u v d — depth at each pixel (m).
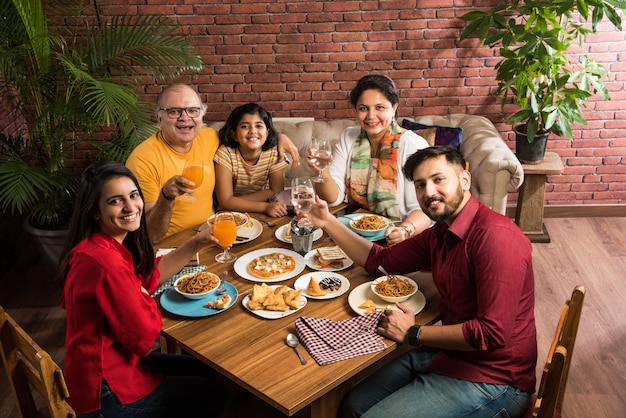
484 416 2.07
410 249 2.36
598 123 4.54
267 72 4.54
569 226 4.62
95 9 4.34
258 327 2.15
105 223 1.96
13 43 3.68
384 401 2.10
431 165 2.11
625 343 3.32
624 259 4.14
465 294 2.15
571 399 2.94
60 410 1.76
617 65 4.38
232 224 2.35
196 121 2.87
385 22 4.37
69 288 1.93
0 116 4.11
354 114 4.63
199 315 2.19
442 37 4.39
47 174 3.56
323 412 2.23
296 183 2.40
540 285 3.86
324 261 2.49
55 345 3.44
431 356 2.32
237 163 3.15
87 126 3.77
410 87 4.54
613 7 4.07
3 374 3.22
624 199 4.75
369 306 2.21
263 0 4.34
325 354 1.99
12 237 4.30
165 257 2.37
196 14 4.39
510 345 2.10
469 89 4.52
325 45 4.45
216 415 2.18
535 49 4.00
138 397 2.09
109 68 4.19
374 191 3.02
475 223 2.12
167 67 4.03
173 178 2.48
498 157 3.83
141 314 1.95
